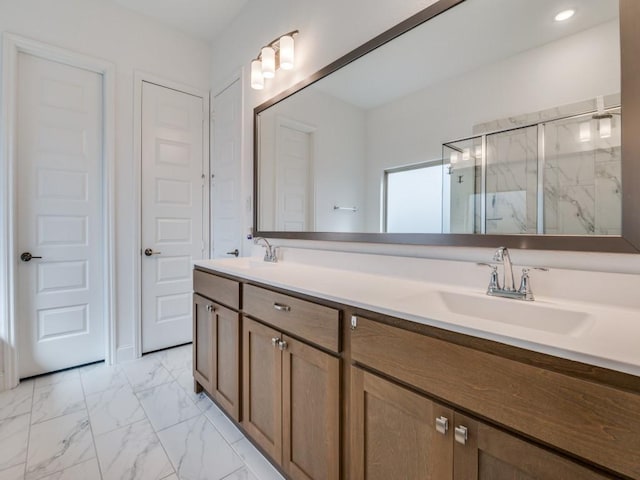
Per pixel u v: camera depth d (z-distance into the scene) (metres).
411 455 0.84
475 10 1.18
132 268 2.50
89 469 1.36
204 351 1.86
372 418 0.94
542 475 0.63
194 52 2.79
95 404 1.87
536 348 0.63
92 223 2.37
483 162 1.17
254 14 2.29
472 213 1.20
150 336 2.62
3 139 1.98
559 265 0.99
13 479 1.30
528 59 1.06
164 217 2.66
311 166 1.83
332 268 1.69
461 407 0.74
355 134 1.59
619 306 0.88
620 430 0.54
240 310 1.52
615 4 0.90
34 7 2.07
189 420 1.72
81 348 2.36
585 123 0.95
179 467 1.38
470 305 1.07
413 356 0.83
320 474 1.10
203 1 2.34
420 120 1.35
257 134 2.23
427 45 1.31
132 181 2.48
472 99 1.19
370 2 1.49
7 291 2.02
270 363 1.33
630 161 0.86
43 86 2.16
